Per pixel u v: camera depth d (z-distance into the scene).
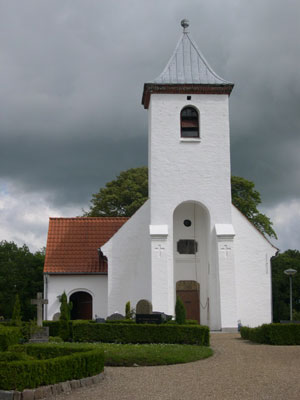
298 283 62.09
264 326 23.88
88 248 38.69
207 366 17.69
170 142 34.78
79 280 36.78
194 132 35.41
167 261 32.56
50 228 40.19
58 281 36.72
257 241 34.62
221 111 35.28
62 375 14.45
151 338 23.12
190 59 36.75
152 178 34.41
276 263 63.41
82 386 14.75
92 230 40.19
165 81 35.28
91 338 23.78
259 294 34.09
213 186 34.47
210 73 36.09
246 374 16.02
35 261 62.53
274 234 52.84
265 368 16.98
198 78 35.66
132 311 33.28
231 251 32.91
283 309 61.84
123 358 18.17
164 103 35.16
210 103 35.31
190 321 28.27
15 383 13.45
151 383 15.06
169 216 33.94
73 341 24.09
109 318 31.03
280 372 16.20
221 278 32.59
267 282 34.25
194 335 22.80
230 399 13.01
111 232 40.16
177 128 34.94
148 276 33.81
